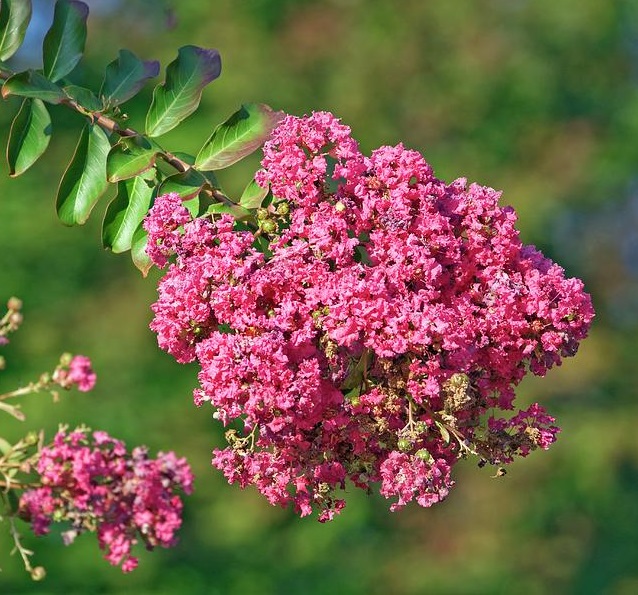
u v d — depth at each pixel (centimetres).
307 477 386
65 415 1362
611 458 1631
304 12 1709
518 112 1722
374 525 1545
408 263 378
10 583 1294
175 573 1387
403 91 1698
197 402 365
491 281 388
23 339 1416
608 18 1748
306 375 357
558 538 1599
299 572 1458
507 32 1753
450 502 1598
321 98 1673
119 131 423
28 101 423
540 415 396
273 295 372
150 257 383
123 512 323
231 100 1614
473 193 394
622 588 1574
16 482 321
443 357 375
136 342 1438
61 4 440
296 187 391
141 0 1669
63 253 1462
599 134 1755
